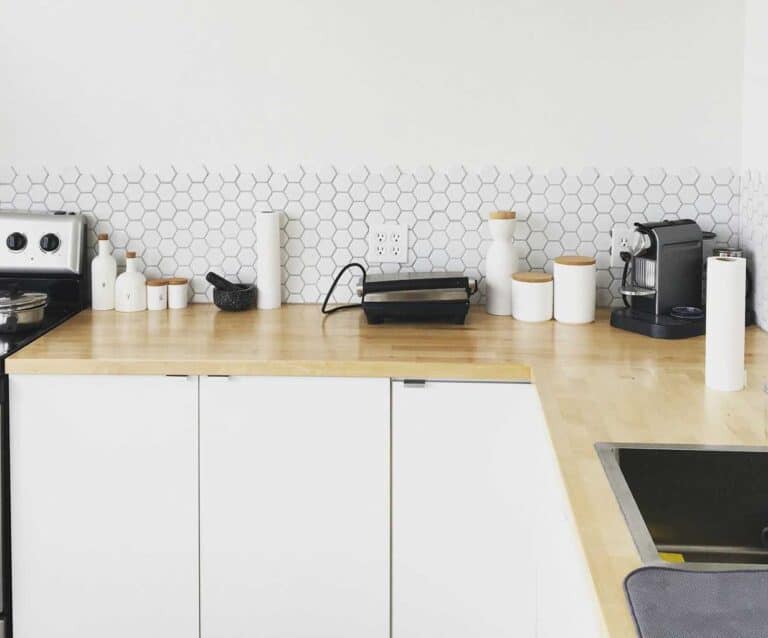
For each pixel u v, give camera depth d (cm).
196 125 281
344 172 281
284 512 225
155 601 230
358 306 284
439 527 224
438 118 277
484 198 280
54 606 230
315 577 227
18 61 278
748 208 264
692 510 151
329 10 274
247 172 282
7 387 223
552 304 267
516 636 226
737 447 152
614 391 191
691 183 275
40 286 277
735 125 272
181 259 287
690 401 183
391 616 228
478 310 282
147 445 224
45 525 227
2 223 274
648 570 108
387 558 226
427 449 222
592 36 271
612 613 100
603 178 277
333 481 224
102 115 280
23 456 225
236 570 228
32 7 276
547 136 276
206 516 226
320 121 279
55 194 284
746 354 222
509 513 222
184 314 274
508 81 275
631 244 261
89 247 286
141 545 228
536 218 280
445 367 217
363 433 222
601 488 135
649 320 250
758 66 254
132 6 276
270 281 280
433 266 284
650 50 271
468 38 274
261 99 279
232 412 222
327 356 223
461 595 226
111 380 222
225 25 276
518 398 218
